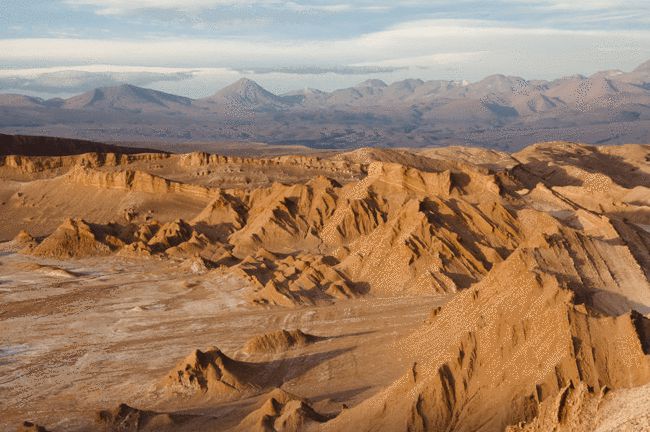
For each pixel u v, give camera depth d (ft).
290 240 472.44
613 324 182.60
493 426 178.40
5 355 294.25
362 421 189.26
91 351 294.05
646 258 316.19
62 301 375.66
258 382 244.22
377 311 323.98
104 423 210.38
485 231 403.75
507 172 530.27
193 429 204.23
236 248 467.11
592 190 499.51
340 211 482.28
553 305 195.93
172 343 298.56
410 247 373.61
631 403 130.41
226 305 353.92
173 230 502.38
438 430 182.91
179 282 402.31
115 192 629.10
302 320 320.09
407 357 240.12
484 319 202.18
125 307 359.66
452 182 479.41
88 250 485.15
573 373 177.99
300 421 192.85
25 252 490.49
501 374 187.83
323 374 244.83
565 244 277.85
